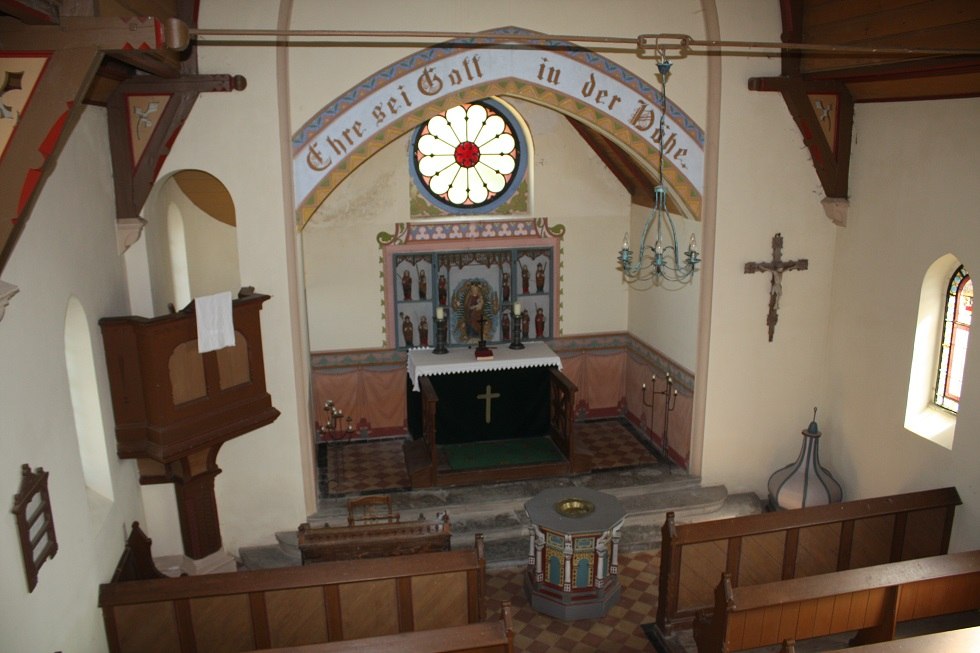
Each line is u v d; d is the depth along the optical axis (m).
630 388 15.72
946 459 10.45
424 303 14.91
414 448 13.84
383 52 10.63
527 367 14.28
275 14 10.27
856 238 11.95
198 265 13.20
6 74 5.41
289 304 11.09
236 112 10.41
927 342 10.89
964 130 9.83
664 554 9.78
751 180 11.94
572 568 10.21
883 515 10.09
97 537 8.55
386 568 8.88
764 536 9.85
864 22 10.27
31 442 6.92
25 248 7.03
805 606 8.25
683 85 11.47
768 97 11.68
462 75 10.91
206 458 10.69
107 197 9.80
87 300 8.78
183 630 8.67
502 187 14.83
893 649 6.49
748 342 12.55
